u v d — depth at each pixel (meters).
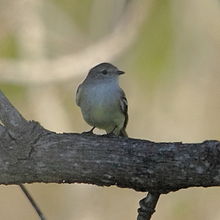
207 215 15.99
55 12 16.70
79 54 15.96
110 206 16.23
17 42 16.19
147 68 16.22
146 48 16.17
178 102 16.31
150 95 16.28
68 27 16.75
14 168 7.04
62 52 16.53
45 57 16.33
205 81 16.41
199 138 16.19
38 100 16.42
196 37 16.50
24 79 15.82
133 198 16.23
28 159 7.04
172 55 16.33
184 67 16.42
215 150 6.89
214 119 16.23
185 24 16.41
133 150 7.04
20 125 7.08
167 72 16.31
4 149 7.04
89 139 7.14
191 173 6.89
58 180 7.12
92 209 16.17
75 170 7.04
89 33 16.83
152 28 16.17
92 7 16.88
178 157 6.93
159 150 7.01
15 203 16.38
